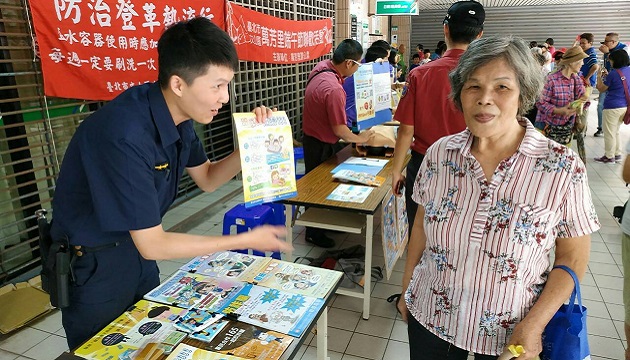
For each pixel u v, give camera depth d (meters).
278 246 1.22
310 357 2.11
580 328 1.05
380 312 2.48
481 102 1.01
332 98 2.93
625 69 5.14
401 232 2.92
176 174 1.32
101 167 1.07
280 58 4.94
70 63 2.64
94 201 1.09
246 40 4.24
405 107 2.12
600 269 2.93
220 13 3.79
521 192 1.02
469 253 1.09
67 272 1.22
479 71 1.01
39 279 2.65
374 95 3.09
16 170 2.75
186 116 1.21
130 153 1.06
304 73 5.91
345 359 2.11
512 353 1.00
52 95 2.60
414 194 1.27
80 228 1.21
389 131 3.20
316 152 3.19
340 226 2.45
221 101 1.13
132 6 2.93
